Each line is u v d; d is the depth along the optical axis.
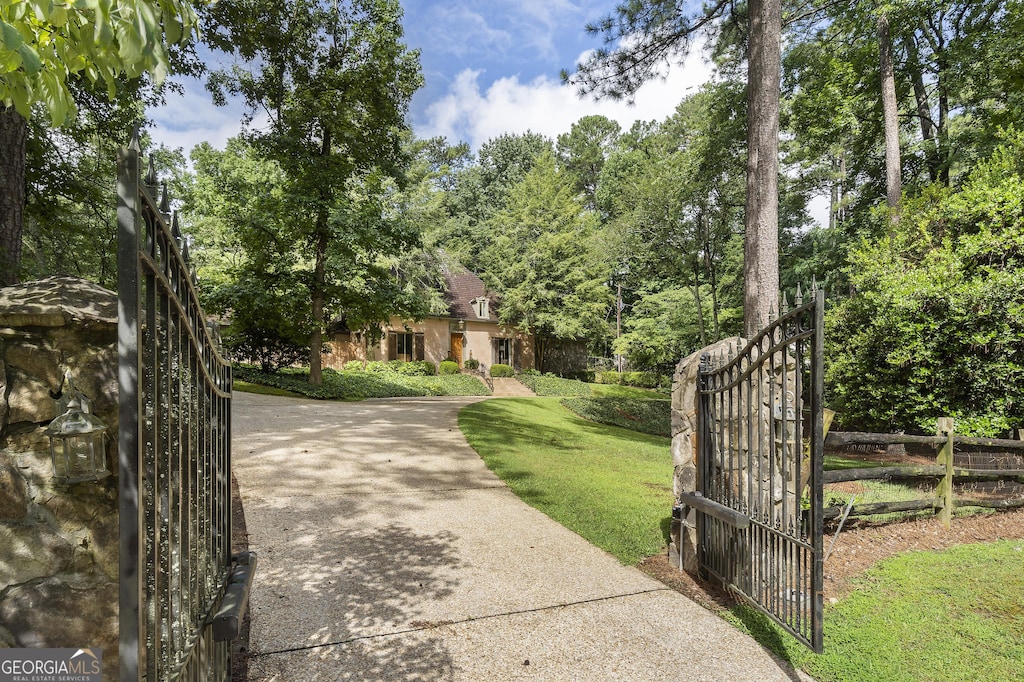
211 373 2.04
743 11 9.15
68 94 1.79
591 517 5.26
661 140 23.73
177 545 1.62
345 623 3.13
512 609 3.38
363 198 16.73
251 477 6.20
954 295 7.32
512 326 30.97
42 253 12.58
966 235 7.68
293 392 15.53
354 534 4.60
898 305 7.88
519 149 43.75
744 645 3.02
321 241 15.95
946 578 3.84
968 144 14.24
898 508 4.93
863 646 2.95
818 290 2.48
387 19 14.49
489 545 4.48
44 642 1.36
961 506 5.40
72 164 9.98
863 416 8.79
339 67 14.88
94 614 1.39
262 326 16.02
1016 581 3.78
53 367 1.38
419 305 17.14
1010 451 7.12
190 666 1.67
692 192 19.73
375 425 10.14
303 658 2.75
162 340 1.52
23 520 1.36
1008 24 11.84
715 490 3.69
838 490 6.32
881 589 3.69
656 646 2.98
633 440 11.86
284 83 14.69
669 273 22.98
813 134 16.20
